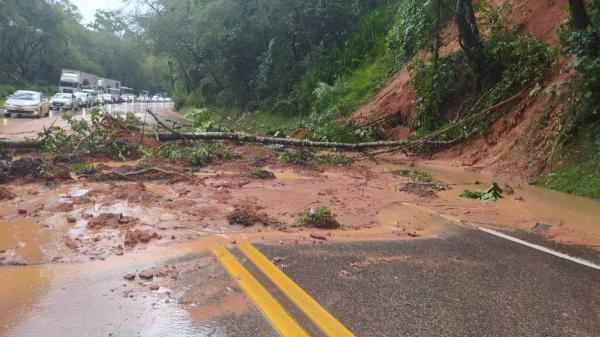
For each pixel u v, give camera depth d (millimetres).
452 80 15078
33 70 64562
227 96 35906
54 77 68750
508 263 4867
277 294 3885
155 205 6977
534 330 3426
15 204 6801
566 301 3943
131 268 4402
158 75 78188
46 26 56375
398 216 6836
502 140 12164
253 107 31344
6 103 25047
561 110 10320
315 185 9242
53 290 3875
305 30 27625
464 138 13406
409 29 15562
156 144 12766
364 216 6785
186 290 3926
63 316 3426
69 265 4449
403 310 3676
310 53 27859
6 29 51906
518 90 12695
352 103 20719
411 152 14711
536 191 9047
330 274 4379
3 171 8695
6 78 52875
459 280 4344
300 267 4531
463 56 15211
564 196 8562
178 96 50688
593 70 9422
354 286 4113
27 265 4434
